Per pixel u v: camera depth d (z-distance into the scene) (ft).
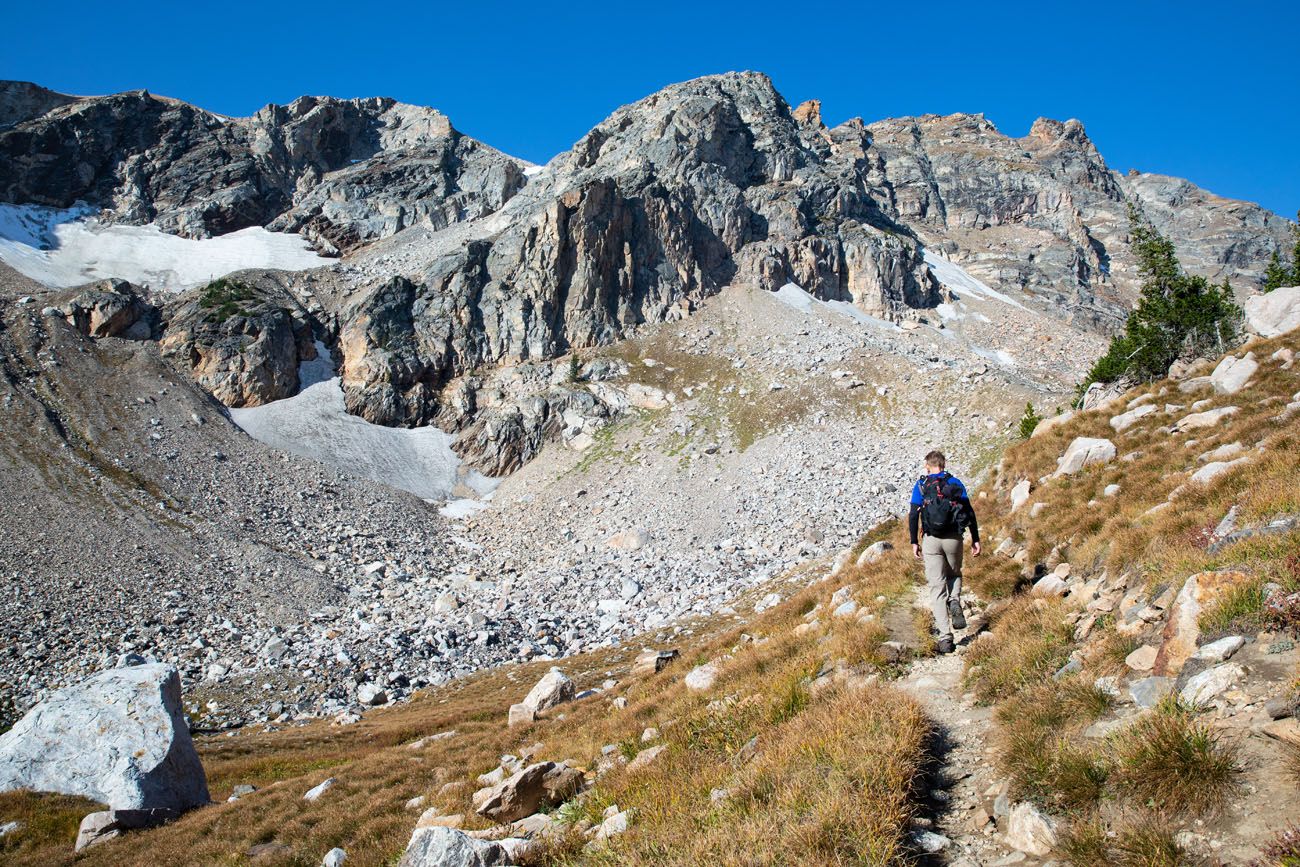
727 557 234.79
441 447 371.35
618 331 440.04
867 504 263.90
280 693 151.94
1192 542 30.60
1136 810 18.25
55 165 540.52
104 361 334.85
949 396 353.92
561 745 47.78
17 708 136.46
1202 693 20.53
